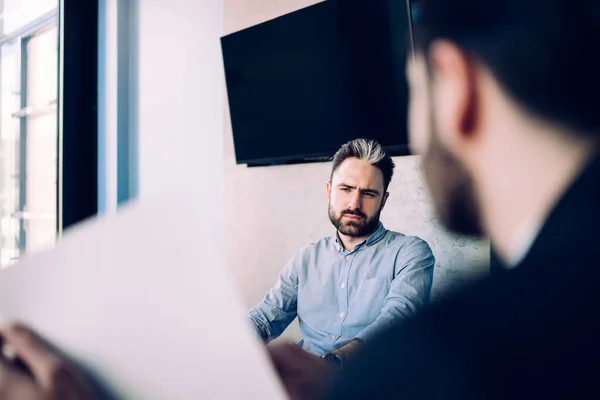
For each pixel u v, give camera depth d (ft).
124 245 1.10
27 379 1.04
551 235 0.80
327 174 5.93
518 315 0.76
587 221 0.78
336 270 5.53
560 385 0.70
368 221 5.33
